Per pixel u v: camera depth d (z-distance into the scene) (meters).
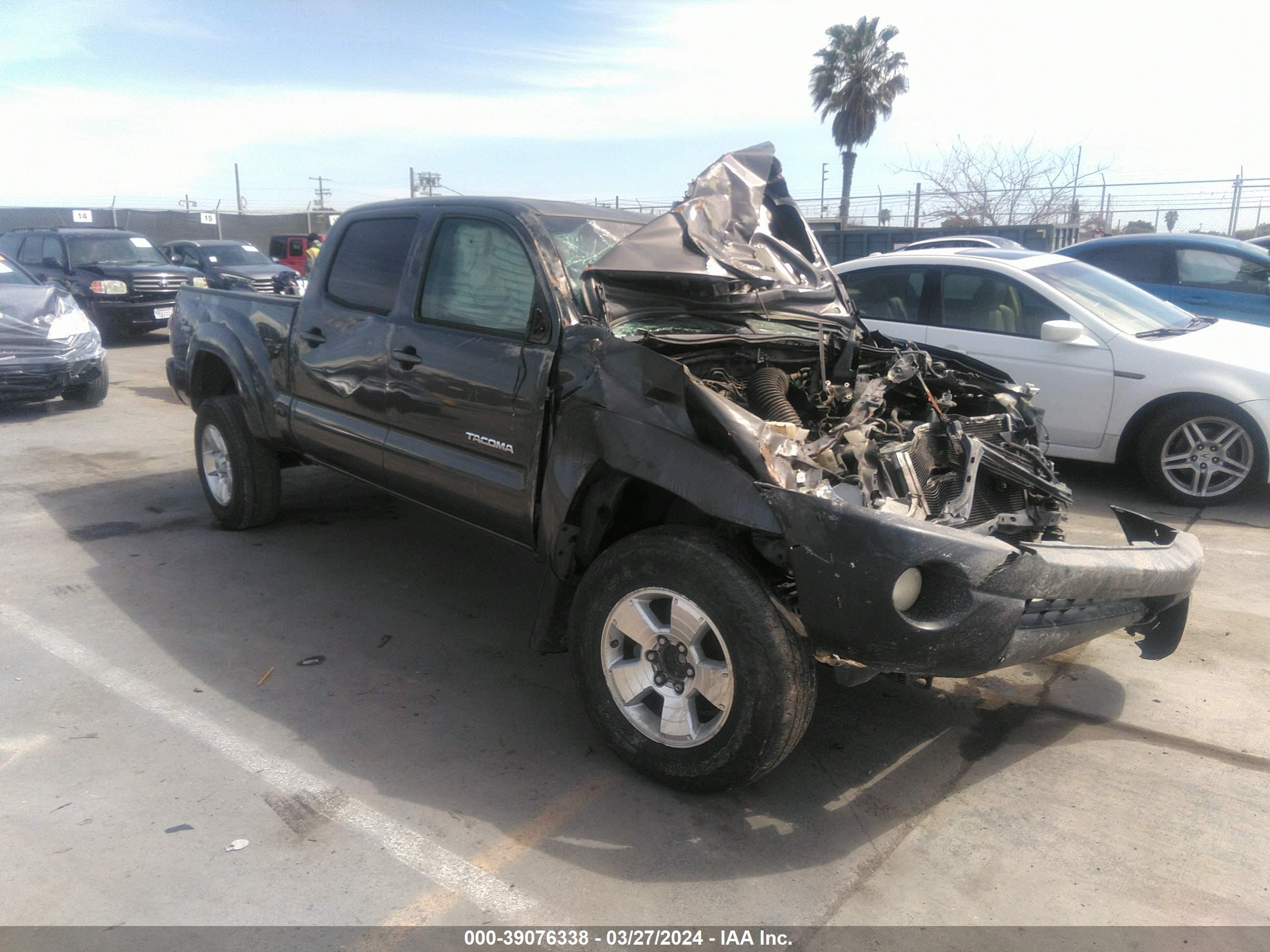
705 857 2.79
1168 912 2.58
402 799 3.04
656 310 3.66
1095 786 3.19
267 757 3.28
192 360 5.64
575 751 3.37
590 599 3.24
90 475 7.02
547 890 2.63
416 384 4.00
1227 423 6.00
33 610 4.51
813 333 4.16
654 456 3.00
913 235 21.75
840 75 33.12
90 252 15.85
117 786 3.08
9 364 8.84
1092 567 3.00
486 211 3.91
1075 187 23.03
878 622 2.66
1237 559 5.26
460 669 3.99
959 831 2.94
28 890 2.58
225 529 5.76
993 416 3.86
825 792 3.14
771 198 4.62
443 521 6.00
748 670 2.82
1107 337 6.31
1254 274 8.58
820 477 2.92
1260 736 3.50
